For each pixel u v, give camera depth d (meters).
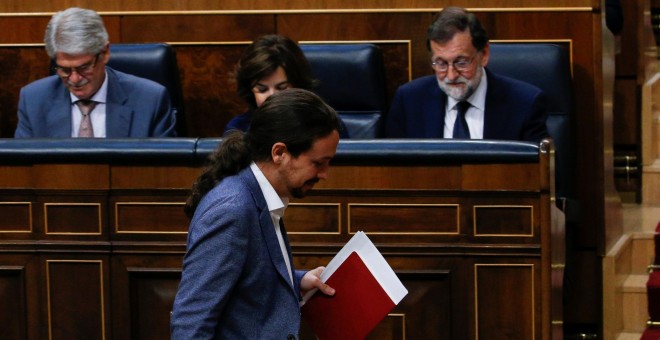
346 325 5.20
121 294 6.22
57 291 6.27
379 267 5.21
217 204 4.64
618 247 8.87
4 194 6.26
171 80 8.17
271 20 8.55
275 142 4.67
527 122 7.47
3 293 6.32
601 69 8.29
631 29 10.34
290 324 4.73
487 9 8.36
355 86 8.07
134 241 6.20
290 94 4.72
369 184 6.06
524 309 5.99
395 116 7.84
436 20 7.43
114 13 8.66
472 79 7.40
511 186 5.94
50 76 7.94
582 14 8.28
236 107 8.63
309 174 4.73
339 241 6.11
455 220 6.03
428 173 6.02
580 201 8.31
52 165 6.20
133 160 6.14
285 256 4.90
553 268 6.08
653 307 8.91
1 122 8.81
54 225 6.24
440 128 7.66
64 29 7.35
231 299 4.69
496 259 5.99
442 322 6.09
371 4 8.45
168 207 6.16
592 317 8.60
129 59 8.15
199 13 8.59
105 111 7.61
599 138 8.34
